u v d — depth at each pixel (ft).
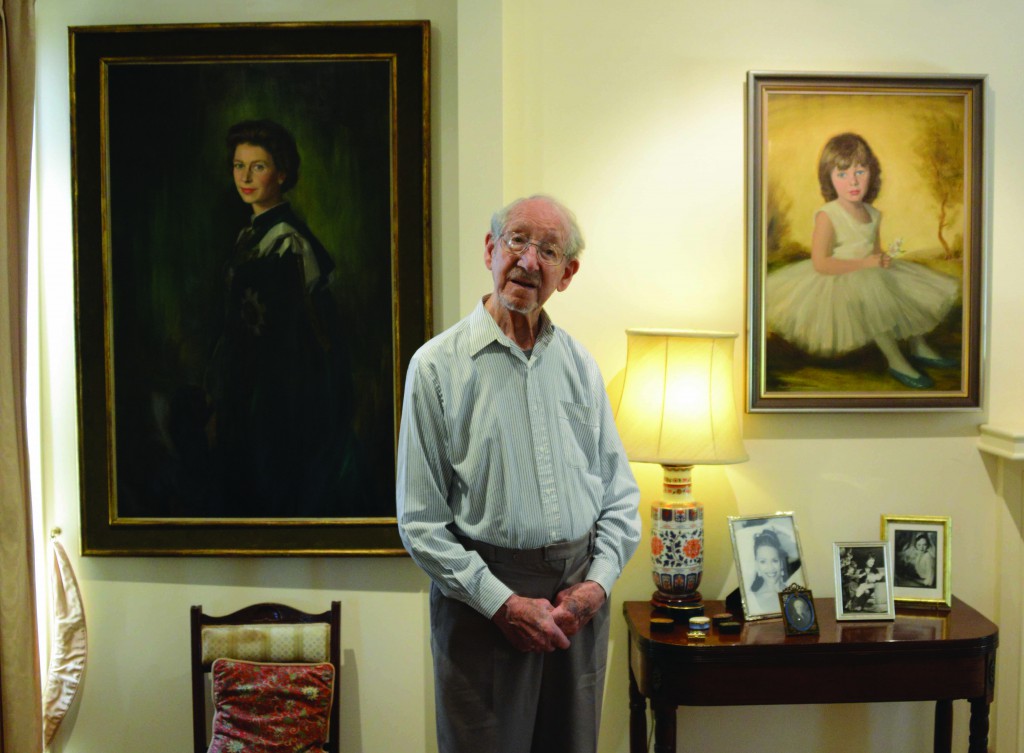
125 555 8.84
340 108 8.61
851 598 8.17
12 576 8.12
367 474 8.82
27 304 8.39
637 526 7.08
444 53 8.67
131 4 8.72
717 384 8.16
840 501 9.05
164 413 8.82
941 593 8.50
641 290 8.88
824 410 8.84
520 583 6.48
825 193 8.75
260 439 8.82
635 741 8.44
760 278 8.77
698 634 7.67
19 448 8.24
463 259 8.55
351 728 9.05
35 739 8.40
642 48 8.76
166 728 9.09
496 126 8.50
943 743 8.41
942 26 8.84
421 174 8.59
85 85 8.61
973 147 8.75
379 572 8.97
